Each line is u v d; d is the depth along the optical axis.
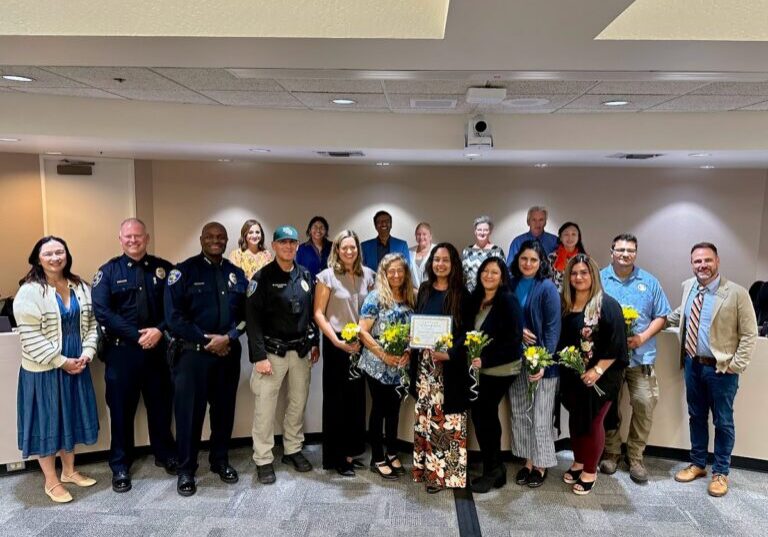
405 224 5.88
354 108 3.81
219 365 3.02
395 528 2.61
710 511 2.77
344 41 2.06
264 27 2.03
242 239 4.76
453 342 2.80
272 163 5.80
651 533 2.58
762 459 3.18
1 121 3.49
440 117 4.01
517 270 3.03
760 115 3.76
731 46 2.07
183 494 2.88
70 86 3.20
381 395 3.04
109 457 3.12
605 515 2.72
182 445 2.92
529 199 5.78
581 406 2.87
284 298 3.00
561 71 2.50
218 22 2.03
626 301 3.13
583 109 3.69
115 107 3.69
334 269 3.15
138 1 2.02
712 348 2.90
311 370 3.48
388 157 4.73
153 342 2.92
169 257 5.78
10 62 2.44
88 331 2.90
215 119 3.87
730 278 5.74
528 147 3.99
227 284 3.01
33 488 2.95
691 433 3.12
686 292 3.11
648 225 5.75
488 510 2.77
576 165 5.42
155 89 3.25
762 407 3.16
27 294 2.69
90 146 4.18
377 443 3.11
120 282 2.90
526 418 2.99
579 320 2.87
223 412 3.09
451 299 2.86
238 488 2.97
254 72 2.59
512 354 2.82
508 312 2.81
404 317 2.99
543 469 3.04
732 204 5.65
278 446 3.54
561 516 2.71
